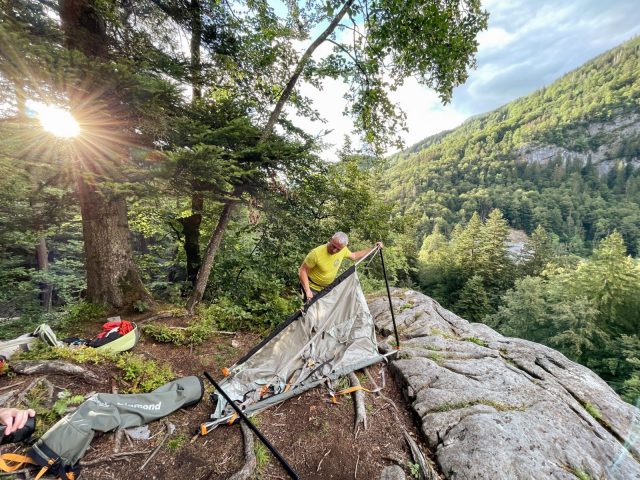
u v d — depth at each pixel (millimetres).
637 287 20938
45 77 2396
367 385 3207
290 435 2523
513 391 2975
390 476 2174
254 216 5305
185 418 2561
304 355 3277
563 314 20656
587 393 3051
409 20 5438
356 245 10391
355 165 7871
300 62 5715
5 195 3818
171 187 3697
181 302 5531
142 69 3416
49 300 10102
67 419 1973
